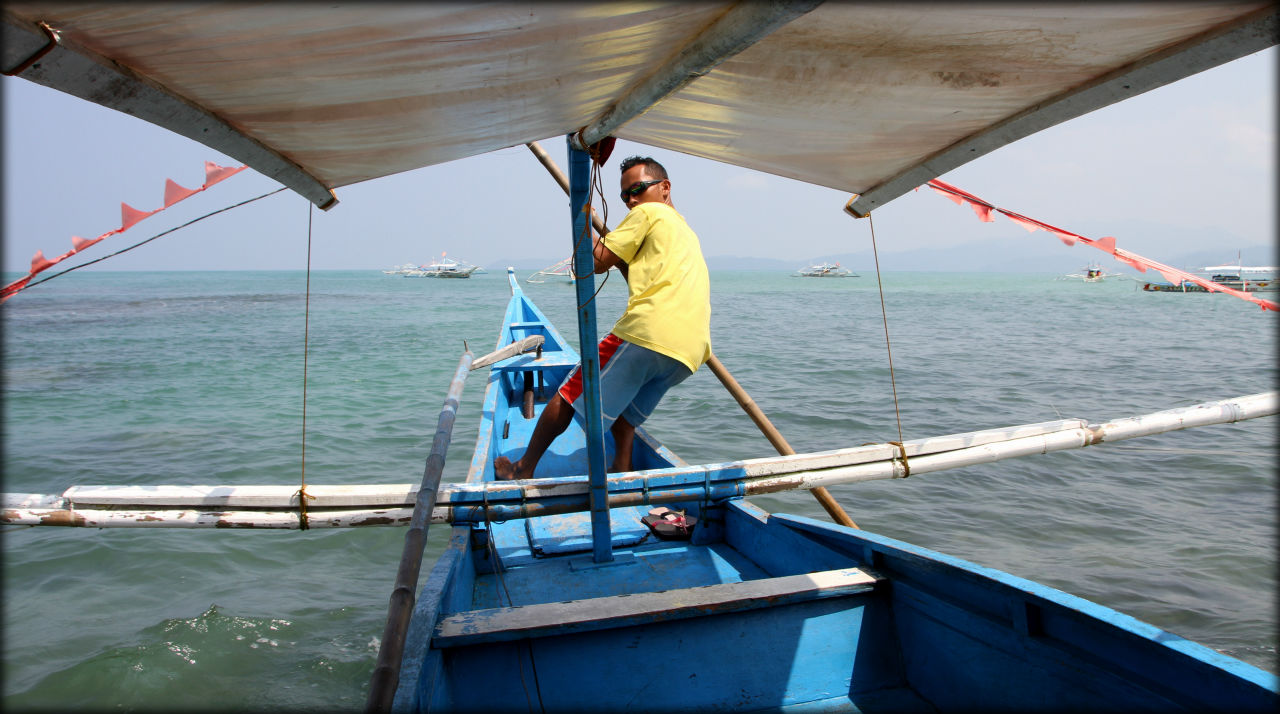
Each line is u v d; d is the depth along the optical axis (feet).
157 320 87.76
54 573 14.48
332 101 5.12
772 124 7.20
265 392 35.96
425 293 183.93
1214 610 12.91
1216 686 4.81
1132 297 156.97
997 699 6.34
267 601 13.41
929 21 4.79
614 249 9.52
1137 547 15.72
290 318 90.84
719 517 10.57
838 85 6.07
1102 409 30.32
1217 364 44.47
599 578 9.33
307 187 7.16
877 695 7.23
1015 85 5.88
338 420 29.04
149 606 13.15
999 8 4.51
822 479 9.25
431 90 5.23
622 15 4.37
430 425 28.07
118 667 11.11
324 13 3.66
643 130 8.14
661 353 9.41
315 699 10.46
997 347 54.44
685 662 6.88
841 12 4.71
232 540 16.28
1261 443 24.14
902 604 7.43
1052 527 16.90
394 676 5.11
